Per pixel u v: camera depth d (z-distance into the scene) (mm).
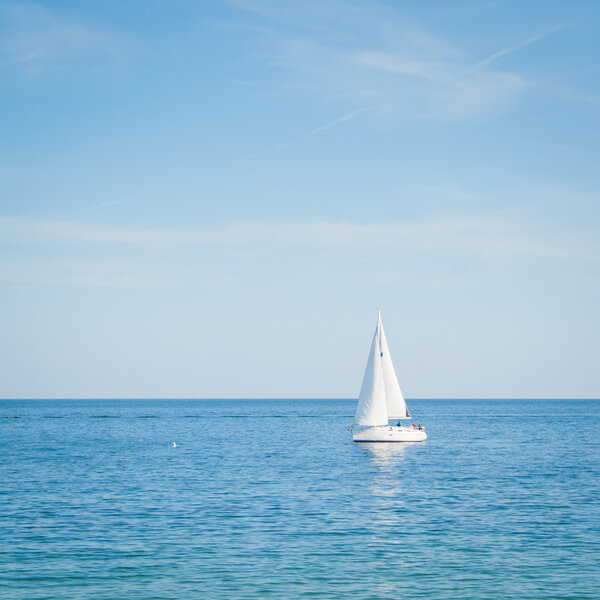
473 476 62250
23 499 48500
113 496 49969
